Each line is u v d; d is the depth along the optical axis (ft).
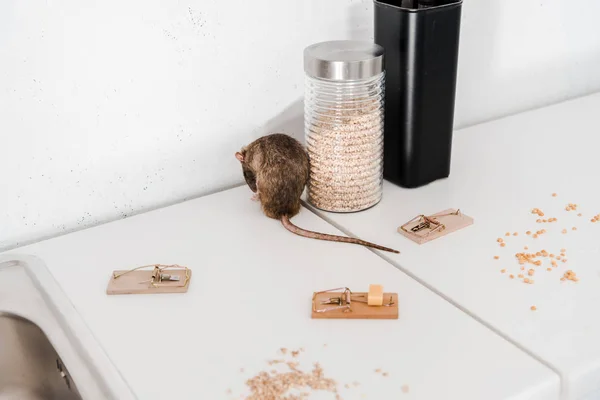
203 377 3.98
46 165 4.84
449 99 5.02
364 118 4.79
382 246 4.64
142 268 4.58
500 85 6.11
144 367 4.03
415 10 4.73
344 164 4.84
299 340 4.13
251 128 5.29
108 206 5.06
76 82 4.75
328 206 4.95
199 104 5.09
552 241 4.66
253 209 5.03
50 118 4.76
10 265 4.67
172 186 5.19
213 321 4.24
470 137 5.75
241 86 5.16
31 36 4.59
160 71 4.93
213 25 4.97
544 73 6.28
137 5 4.75
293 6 5.14
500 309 4.24
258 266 4.56
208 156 5.23
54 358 4.36
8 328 4.42
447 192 5.11
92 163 4.94
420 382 3.91
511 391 3.85
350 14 5.33
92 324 4.26
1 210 4.82
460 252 4.60
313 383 3.92
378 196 5.02
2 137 4.70
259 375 3.97
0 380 4.49
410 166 5.09
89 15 4.67
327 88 4.72
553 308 4.23
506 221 4.83
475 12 5.74
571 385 3.92
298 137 5.46
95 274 4.56
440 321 4.18
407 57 4.84
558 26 6.17
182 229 4.87
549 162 5.39
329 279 4.45
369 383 3.92
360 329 4.17
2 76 4.60
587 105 6.19
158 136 5.05
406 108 4.95
